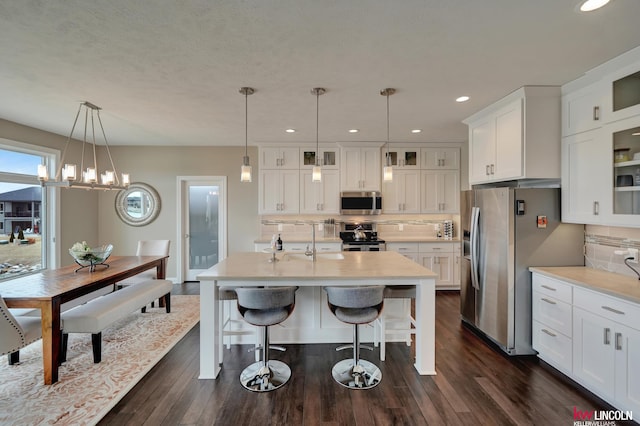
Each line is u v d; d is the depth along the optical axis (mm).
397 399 2178
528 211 2801
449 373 2521
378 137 4723
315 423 1938
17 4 1577
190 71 2381
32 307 2338
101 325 2619
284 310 2385
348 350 2936
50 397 2178
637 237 2391
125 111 3373
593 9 1628
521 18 1715
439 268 4930
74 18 1707
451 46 2020
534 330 2764
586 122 2506
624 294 1916
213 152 5383
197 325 3520
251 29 1822
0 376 2449
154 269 4375
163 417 1990
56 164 4426
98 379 2408
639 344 1843
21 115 3525
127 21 1737
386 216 5418
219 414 2021
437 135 4602
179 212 5371
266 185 5082
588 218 2494
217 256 5508
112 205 5336
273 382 2359
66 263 4609
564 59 2201
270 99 3006
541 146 2760
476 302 3279
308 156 5105
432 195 5148
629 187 2201
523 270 2799
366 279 2438
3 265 3855
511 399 2174
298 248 4840
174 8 1621
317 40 1943
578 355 2289
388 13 1669
